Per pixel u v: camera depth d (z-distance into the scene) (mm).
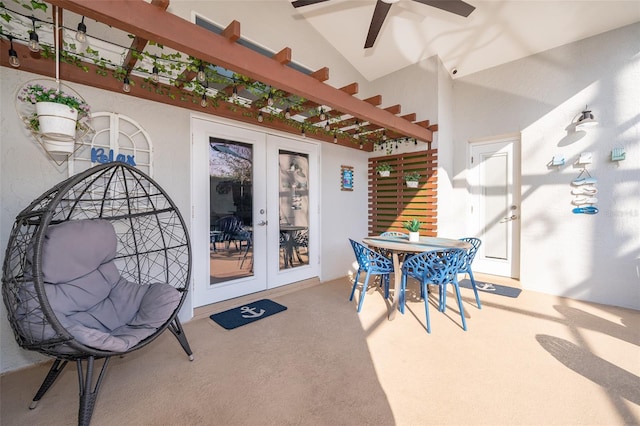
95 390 1497
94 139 2264
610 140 3104
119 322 1936
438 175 3998
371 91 4754
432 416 1523
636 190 2965
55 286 1738
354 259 4746
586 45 3248
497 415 1526
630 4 2812
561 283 3430
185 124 2791
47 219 1452
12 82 1937
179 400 1660
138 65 2402
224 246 3186
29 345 1472
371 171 4844
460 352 2168
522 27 3297
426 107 4082
